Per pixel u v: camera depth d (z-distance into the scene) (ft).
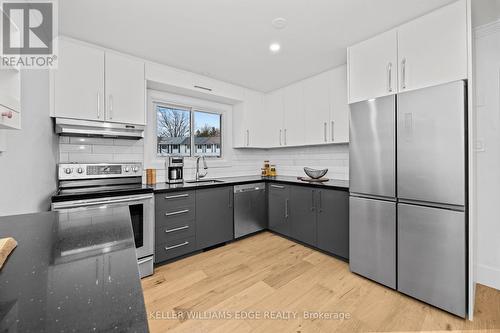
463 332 4.81
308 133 10.38
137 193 7.03
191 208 8.54
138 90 7.99
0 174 3.82
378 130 6.42
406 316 5.32
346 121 8.95
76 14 5.78
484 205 6.57
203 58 8.42
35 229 3.05
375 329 4.93
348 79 7.34
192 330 4.92
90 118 6.97
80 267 2.03
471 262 5.12
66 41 6.63
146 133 9.47
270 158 13.62
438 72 5.49
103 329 1.27
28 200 4.89
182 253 8.29
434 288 5.51
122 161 8.72
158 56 8.21
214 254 8.80
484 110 6.55
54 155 6.81
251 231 10.62
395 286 6.22
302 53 8.07
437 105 5.36
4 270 1.95
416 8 5.61
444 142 5.27
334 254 8.29
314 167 11.39
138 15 5.87
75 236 2.81
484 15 6.01
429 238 5.57
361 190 6.86
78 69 6.81
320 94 9.88
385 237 6.38
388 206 6.29
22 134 4.63
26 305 1.47
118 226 3.20
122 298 1.58
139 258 7.02
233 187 9.94
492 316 5.27
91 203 6.24
